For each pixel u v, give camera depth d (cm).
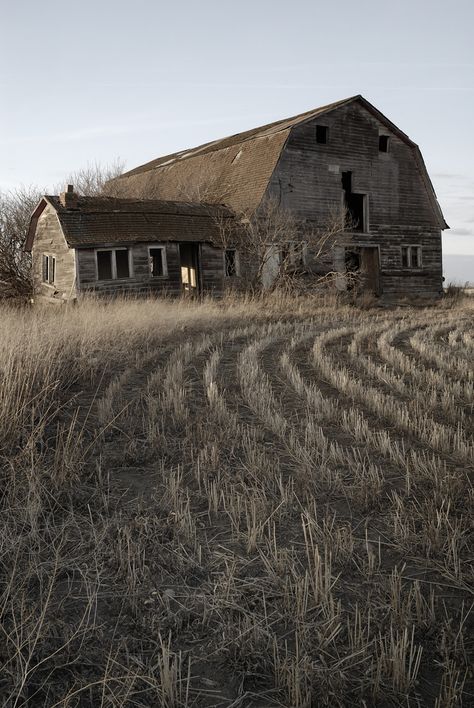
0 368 743
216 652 323
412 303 3011
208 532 458
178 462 604
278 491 530
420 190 3312
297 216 2867
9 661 306
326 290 2780
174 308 2016
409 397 858
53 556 418
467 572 396
